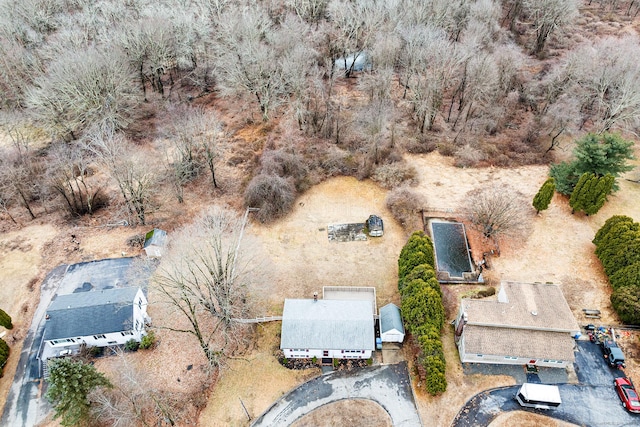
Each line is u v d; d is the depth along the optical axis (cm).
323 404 4259
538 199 5766
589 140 5894
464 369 4419
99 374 3988
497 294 5034
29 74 7994
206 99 8531
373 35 8344
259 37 8038
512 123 7600
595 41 8375
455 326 4741
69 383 3759
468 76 7144
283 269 5434
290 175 6500
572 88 7088
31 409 4266
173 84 9019
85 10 8788
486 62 6819
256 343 4747
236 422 4166
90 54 7019
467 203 6128
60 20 8788
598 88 7031
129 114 8006
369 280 5294
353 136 7306
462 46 7181
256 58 7106
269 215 5997
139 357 4631
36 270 5506
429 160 6981
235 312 4841
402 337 4647
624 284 4744
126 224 6078
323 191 6525
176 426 4138
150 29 7781
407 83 7969
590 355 4478
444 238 5725
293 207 6259
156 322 4956
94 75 6969
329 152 6994
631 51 6962
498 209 5428
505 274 5253
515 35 9400
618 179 6481
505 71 7275
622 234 4956
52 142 7319
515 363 4431
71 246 5794
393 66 7938
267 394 4347
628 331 4625
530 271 5269
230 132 7625
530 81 7931
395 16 8294
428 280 4688
